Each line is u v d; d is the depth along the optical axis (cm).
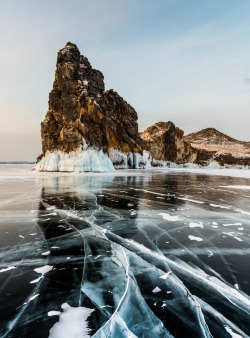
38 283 297
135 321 224
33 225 573
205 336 204
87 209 764
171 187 1484
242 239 477
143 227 561
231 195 1138
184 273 325
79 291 279
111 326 218
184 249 417
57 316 233
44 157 3275
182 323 222
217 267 344
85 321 225
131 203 883
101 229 541
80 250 411
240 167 7938
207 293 274
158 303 254
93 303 255
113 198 998
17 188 1335
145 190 1303
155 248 421
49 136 3275
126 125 5162
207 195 1131
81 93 3200
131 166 4975
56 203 870
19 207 793
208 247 428
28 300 259
